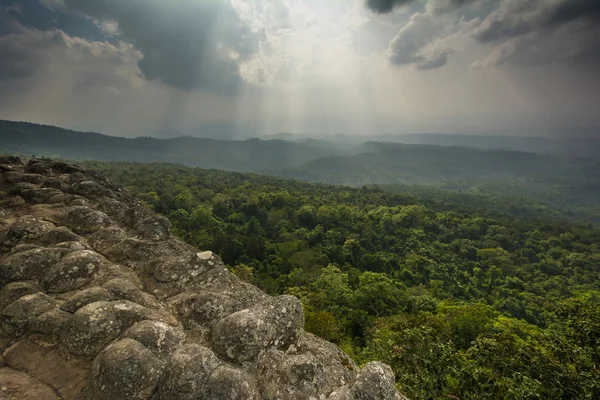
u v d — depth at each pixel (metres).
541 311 53.66
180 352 2.54
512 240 96.50
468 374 10.98
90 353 2.73
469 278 70.25
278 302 3.54
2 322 2.97
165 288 4.00
